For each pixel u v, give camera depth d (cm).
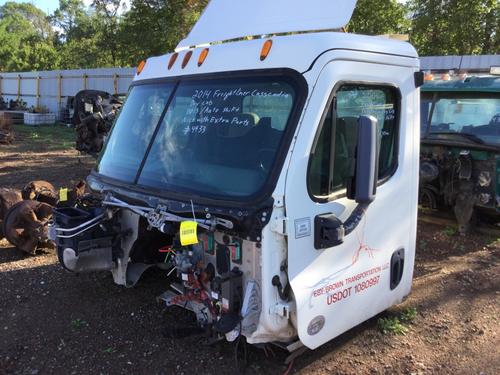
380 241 366
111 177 393
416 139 391
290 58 310
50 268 544
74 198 456
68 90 2773
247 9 396
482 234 696
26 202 588
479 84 691
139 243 403
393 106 368
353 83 327
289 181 292
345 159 329
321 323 323
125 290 479
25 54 5972
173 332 371
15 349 387
